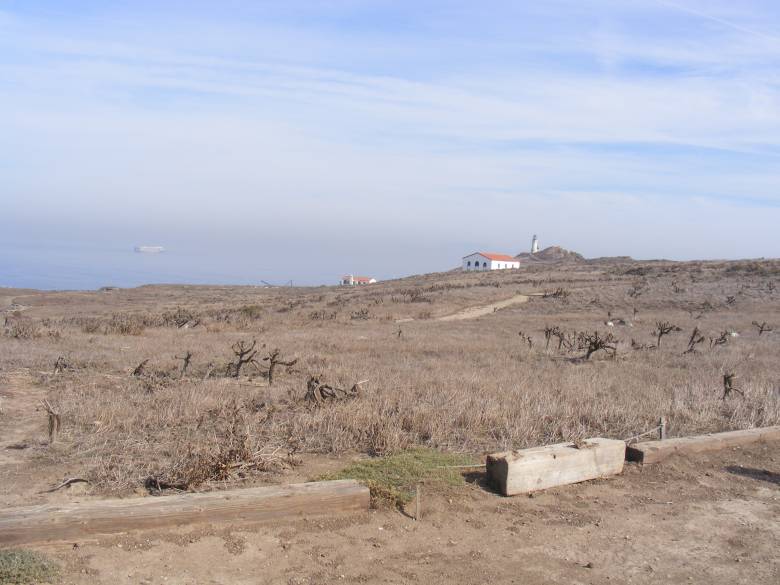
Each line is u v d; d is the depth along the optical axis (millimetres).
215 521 5895
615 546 6012
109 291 88500
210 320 38531
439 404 11289
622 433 10102
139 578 4973
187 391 12594
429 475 7543
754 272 65500
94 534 5465
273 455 7875
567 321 41250
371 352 22250
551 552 5840
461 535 6094
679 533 6355
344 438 9016
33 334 25141
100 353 19484
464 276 90938
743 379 16469
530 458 7277
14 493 6723
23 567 4816
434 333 32219
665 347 25938
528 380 15344
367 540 5863
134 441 8703
